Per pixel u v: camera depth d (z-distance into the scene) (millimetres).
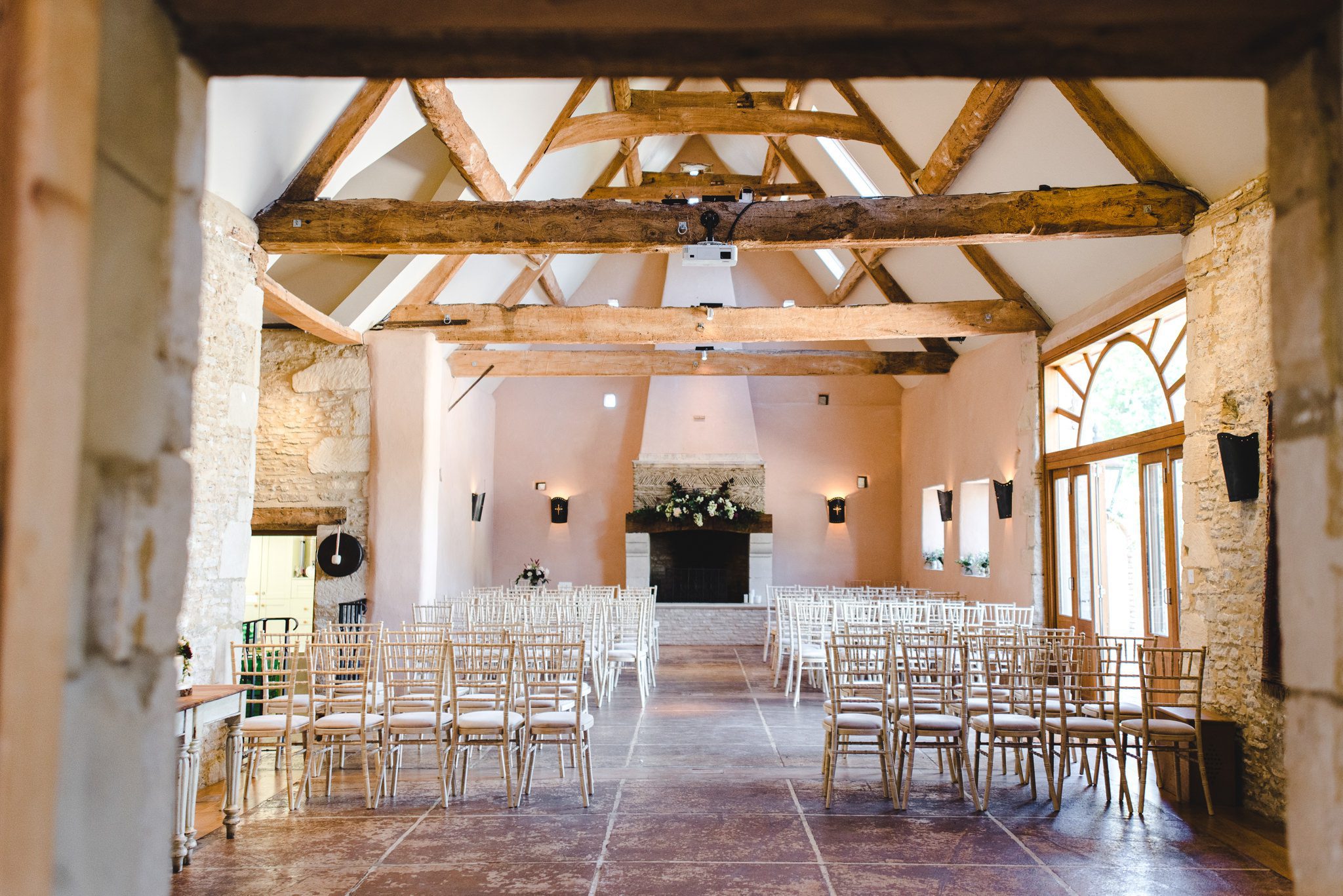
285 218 6207
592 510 13719
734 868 3773
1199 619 5441
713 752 5926
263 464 8883
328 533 8773
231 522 5863
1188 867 3828
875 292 11641
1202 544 5426
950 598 10922
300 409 8930
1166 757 5129
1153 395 6883
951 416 11367
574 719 4809
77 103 1250
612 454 13797
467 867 3803
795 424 13906
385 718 4809
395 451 8820
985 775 5441
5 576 1138
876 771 5430
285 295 6914
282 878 3691
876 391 13961
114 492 1379
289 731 4719
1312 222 1543
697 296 12625
